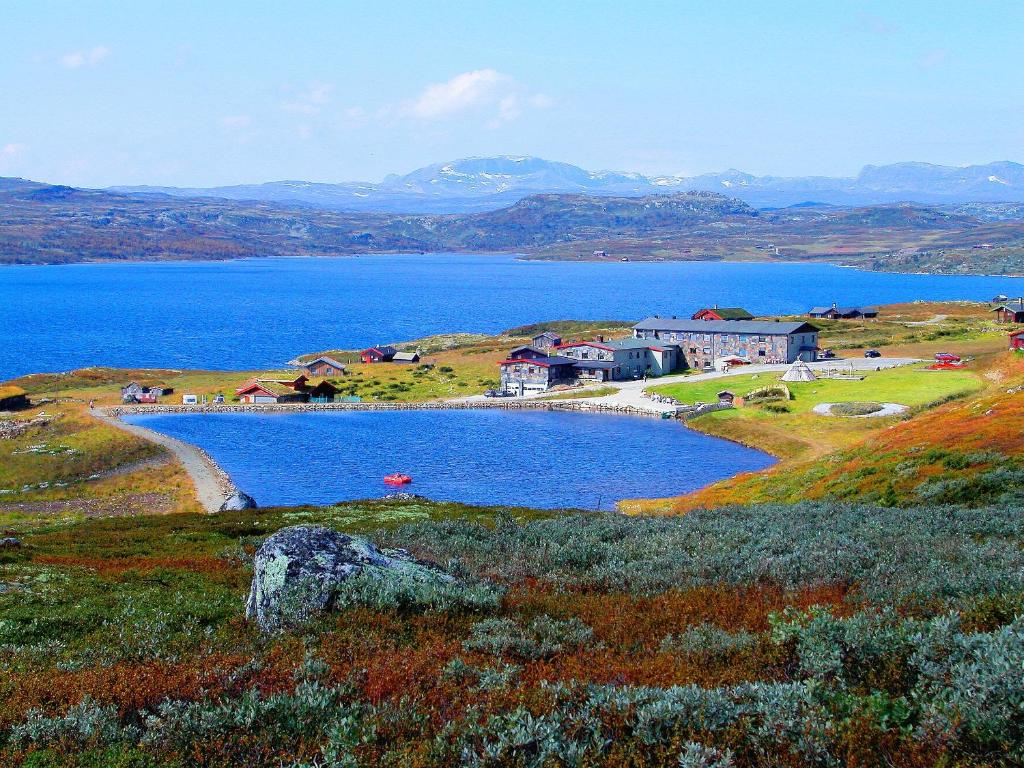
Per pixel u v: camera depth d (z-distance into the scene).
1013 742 12.00
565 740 13.12
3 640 23.31
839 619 17.12
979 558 26.00
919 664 14.80
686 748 12.47
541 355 187.38
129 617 25.45
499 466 114.81
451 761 13.00
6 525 76.38
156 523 59.66
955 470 55.84
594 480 105.62
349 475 111.81
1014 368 136.75
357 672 17.45
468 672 17.25
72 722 14.82
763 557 28.42
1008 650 13.76
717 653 18.14
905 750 12.41
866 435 113.94
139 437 121.81
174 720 14.52
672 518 46.97
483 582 27.98
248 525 57.50
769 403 138.00
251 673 17.81
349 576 24.23
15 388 158.75
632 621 22.11
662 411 147.12
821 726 12.84
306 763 12.93
